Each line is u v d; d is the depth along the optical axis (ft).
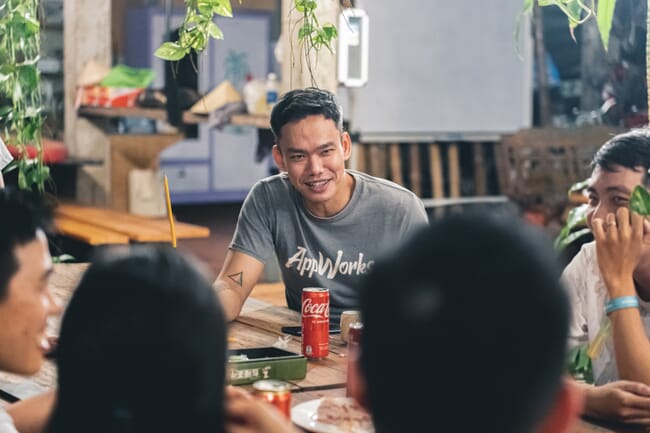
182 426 3.88
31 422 6.49
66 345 3.92
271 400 6.65
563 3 9.15
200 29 11.19
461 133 26.94
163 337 3.81
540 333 3.37
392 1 25.39
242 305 11.31
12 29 12.99
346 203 11.21
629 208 8.03
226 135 35.83
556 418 3.64
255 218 11.47
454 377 3.35
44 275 5.66
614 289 8.19
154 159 22.81
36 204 5.75
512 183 26.55
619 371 8.13
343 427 7.07
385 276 3.51
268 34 34.86
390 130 25.63
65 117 23.17
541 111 28.50
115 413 3.88
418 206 11.40
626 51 20.42
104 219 20.79
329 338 10.39
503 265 3.38
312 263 11.36
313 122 10.63
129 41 32.91
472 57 26.99
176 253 4.14
